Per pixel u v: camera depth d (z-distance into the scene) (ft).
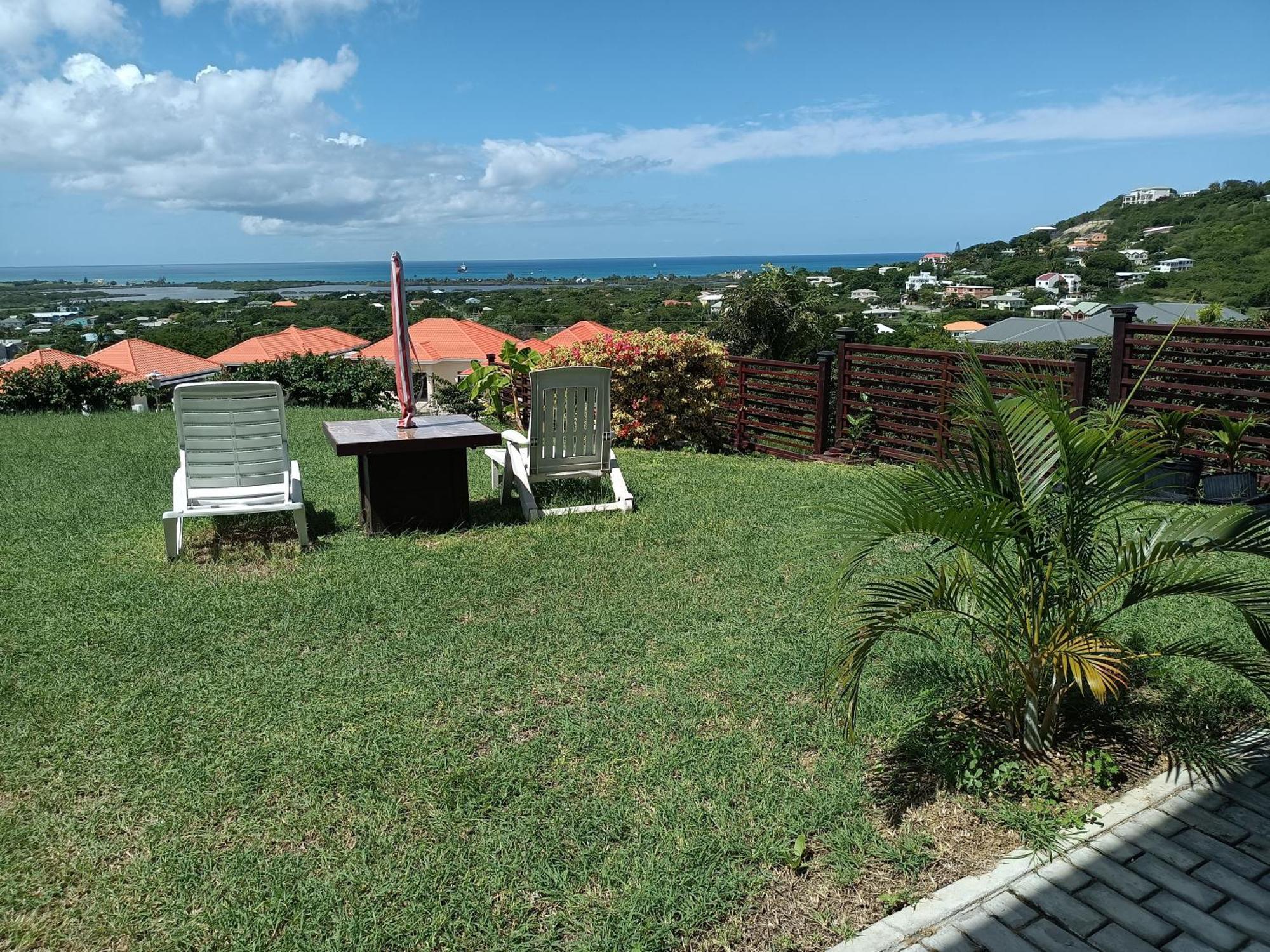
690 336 33.37
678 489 22.16
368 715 10.38
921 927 7.15
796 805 8.63
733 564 15.89
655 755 9.50
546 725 10.23
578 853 7.91
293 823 8.28
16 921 6.99
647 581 14.99
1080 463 9.00
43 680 11.13
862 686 11.16
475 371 32.94
